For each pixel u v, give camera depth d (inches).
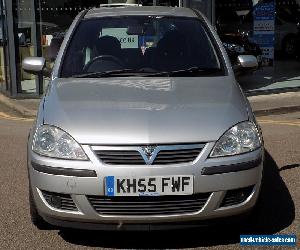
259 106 330.0
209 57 169.9
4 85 382.9
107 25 178.7
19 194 179.0
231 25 385.7
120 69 164.1
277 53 427.5
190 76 160.6
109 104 136.6
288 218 155.1
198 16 188.9
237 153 128.0
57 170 125.3
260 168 132.6
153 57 168.9
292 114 321.7
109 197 124.5
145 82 153.6
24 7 353.1
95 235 145.6
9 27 354.0
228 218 130.5
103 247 138.9
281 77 423.2
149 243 140.7
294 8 441.4
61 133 127.9
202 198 126.2
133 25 177.2
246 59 178.7
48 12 354.9
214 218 128.6
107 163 123.3
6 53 368.5
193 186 123.9
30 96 359.6
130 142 122.9
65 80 157.9
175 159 123.8
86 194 124.6
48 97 146.6
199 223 128.6
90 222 127.5
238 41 387.2
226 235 144.6
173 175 122.7
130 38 174.2
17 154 230.8
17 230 149.5
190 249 137.2
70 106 136.6
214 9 369.7
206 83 153.7
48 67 194.4
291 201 168.2
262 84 398.6
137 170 122.1
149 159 122.7
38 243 141.4
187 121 128.6
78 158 124.3
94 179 123.1
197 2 362.3
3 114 327.0
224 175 125.6
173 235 144.8
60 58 169.2
